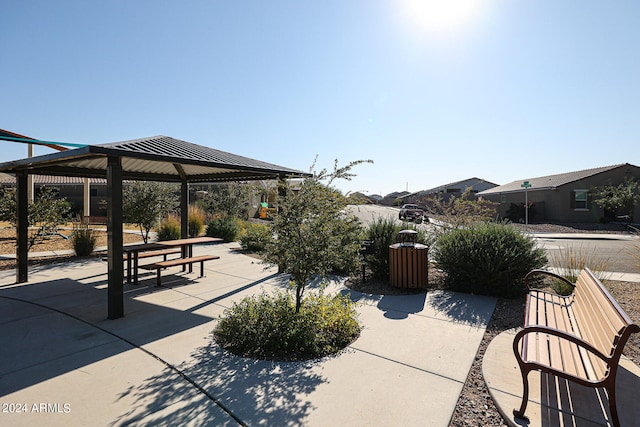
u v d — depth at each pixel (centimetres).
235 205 1939
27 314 499
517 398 277
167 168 893
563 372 240
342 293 614
